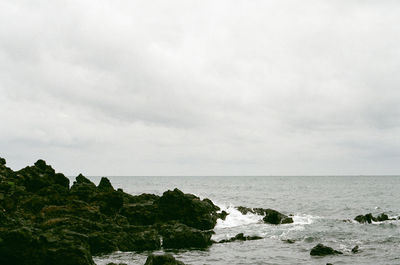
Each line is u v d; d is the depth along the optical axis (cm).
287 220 4994
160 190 13750
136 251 3153
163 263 2111
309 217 5531
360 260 2841
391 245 3381
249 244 3547
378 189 15362
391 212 6569
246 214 5462
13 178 4181
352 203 8525
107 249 3077
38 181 4412
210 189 15450
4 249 2267
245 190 14662
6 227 2705
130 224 4131
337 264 2730
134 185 19675
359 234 3978
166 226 3716
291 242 3609
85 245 2552
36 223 3175
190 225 4241
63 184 4959
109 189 4759
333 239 3700
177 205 4322
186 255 3081
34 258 2289
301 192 13250
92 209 3616
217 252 3200
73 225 3167
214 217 4825
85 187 4278
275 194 11988
